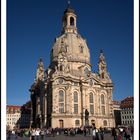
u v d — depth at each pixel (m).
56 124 130.25
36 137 52.38
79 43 157.62
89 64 156.38
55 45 161.25
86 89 141.12
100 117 142.00
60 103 134.50
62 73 137.75
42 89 146.75
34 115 158.25
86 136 88.62
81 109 137.75
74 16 166.88
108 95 150.12
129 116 181.88
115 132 44.44
